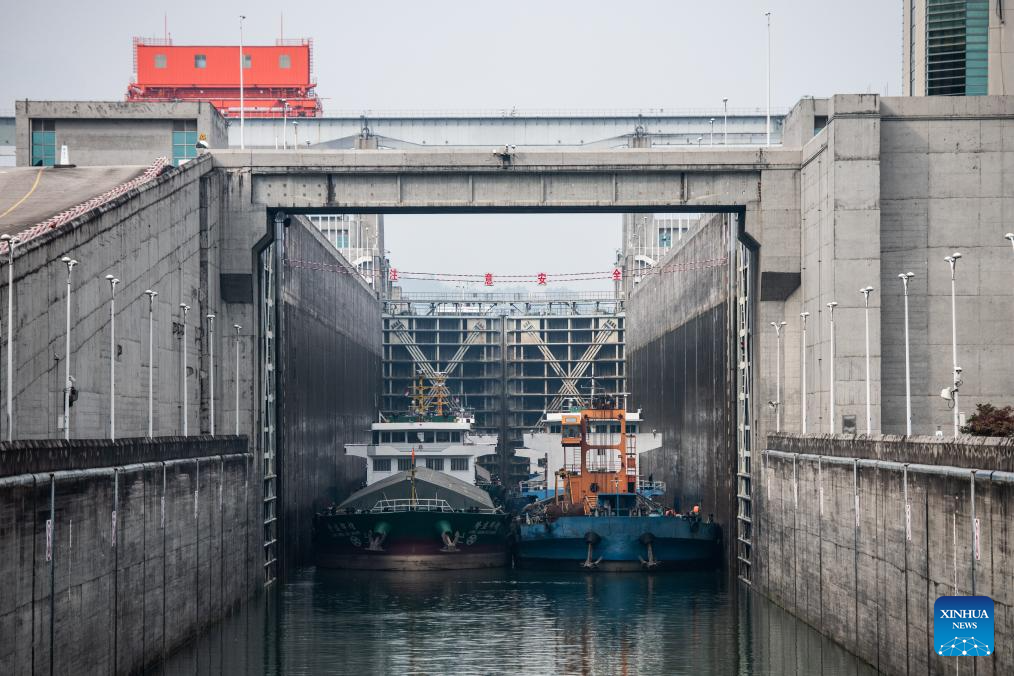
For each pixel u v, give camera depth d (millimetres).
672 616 76438
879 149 75750
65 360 56719
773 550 80125
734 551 95625
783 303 84250
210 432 79500
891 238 78562
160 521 57656
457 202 83375
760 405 84500
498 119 184625
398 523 100688
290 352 104562
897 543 52156
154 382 70375
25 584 39500
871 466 56000
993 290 78188
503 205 83250
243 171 83125
